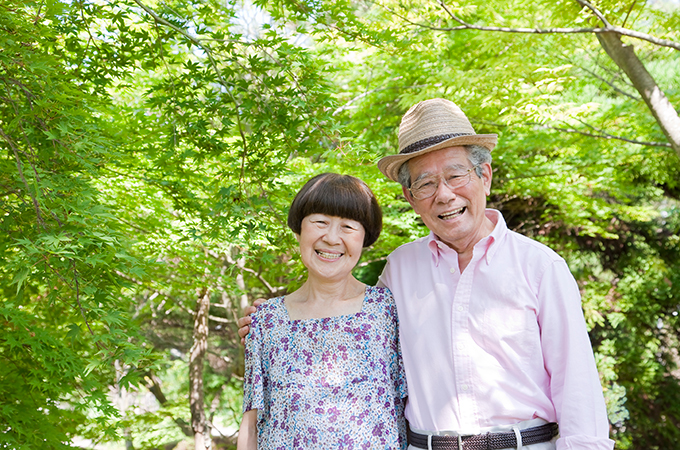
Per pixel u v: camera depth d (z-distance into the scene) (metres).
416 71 6.00
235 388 11.43
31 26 2.04
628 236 9.31
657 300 8.91
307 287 1.80
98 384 2.32
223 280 4.72
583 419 1.48
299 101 2.58
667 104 3.71
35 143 2.07
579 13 3.71
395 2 3.79
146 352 1.87
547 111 4.11
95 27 2.80
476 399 1.59
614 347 8.91
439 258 1.76
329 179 1.71
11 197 2.26
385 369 1.68
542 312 1.58
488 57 5.50
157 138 3.03
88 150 2.10
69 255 1.68
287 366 1.64
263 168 2.88
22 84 1.99
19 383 2.52
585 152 5.94
